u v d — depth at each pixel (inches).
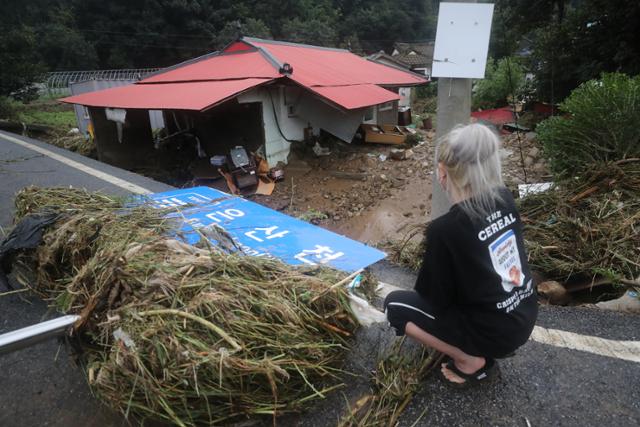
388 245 187.3
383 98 418.9
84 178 229.9
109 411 76.1
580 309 114.0
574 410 76.9
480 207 64.2
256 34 1834.4
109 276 74.0
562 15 586.9
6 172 235.5
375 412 74.6
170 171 406.6
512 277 68.2
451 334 71.9
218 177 363.9
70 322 70.2
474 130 65.1
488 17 117.0
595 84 199.3
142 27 1849.2
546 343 96.2
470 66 121.8
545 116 541.6
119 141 423.8
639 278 121.8
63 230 99.4
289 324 70.8
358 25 2321.6
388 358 87.0
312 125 427.5
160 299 70.5
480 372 79.0
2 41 656.4
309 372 71.8
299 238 107.8
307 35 2038.6
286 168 397.7
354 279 87.4
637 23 418.0
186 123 440.8
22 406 77.7
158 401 61.2
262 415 70.2
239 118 383.6
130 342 64.1
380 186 359.6
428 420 74.4
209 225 111.9
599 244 141.7
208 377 61.8
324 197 346.9
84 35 1820.9
